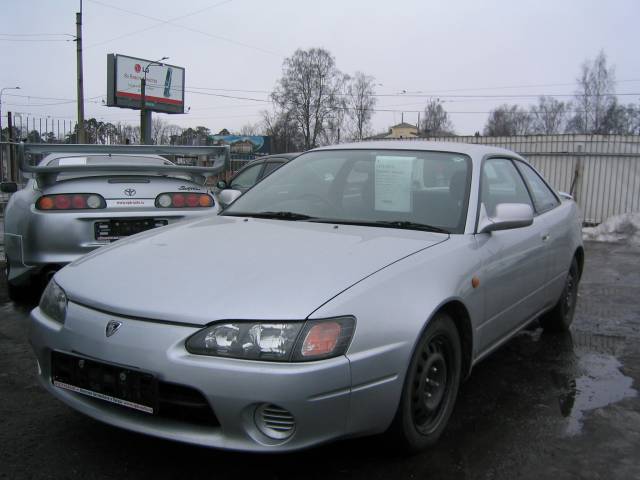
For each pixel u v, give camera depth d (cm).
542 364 413
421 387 264
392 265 263
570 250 464
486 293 311
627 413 330
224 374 219
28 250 468
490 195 357
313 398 219
